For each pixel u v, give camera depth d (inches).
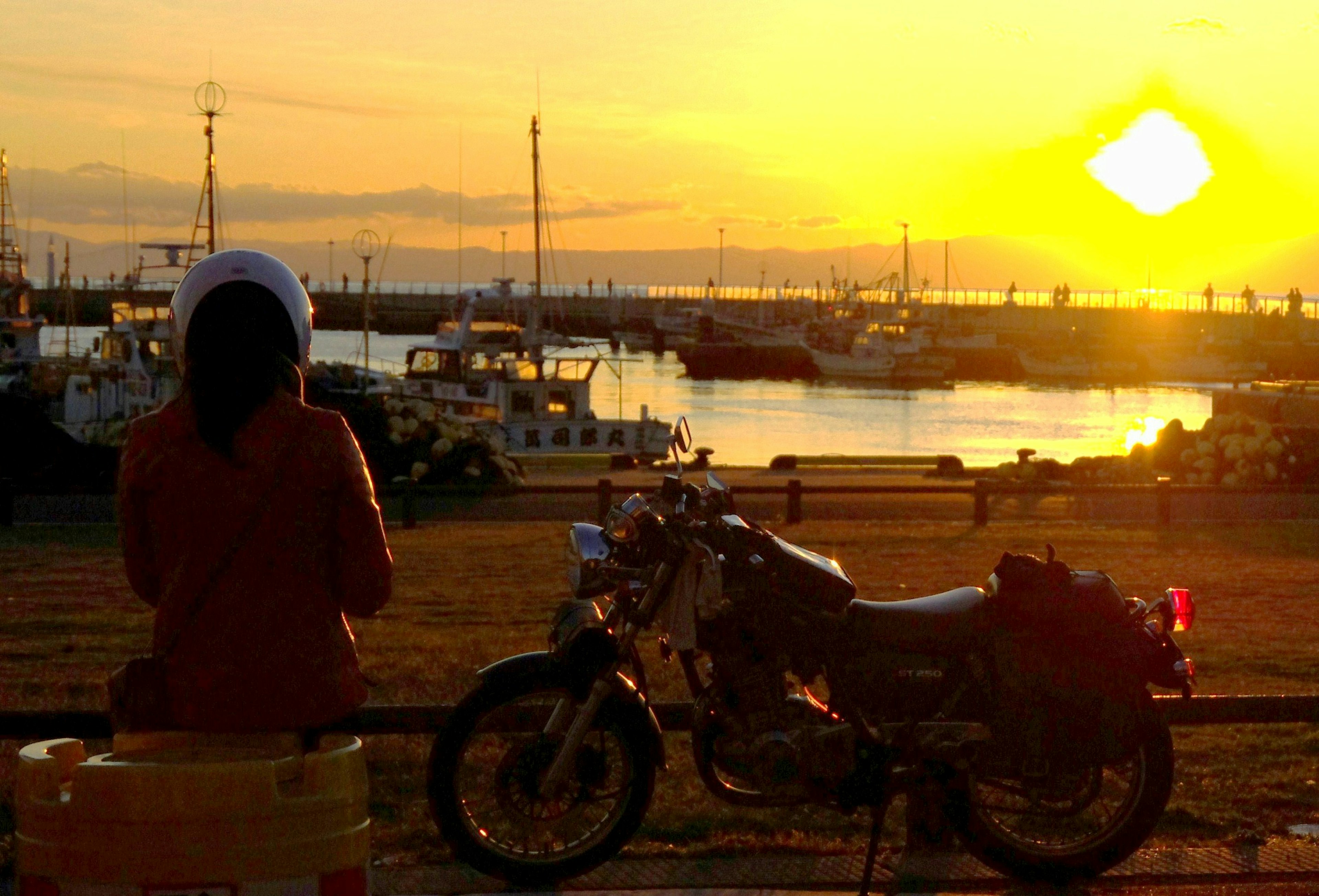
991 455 2187.5
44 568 644.7
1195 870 226.8
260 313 150.9
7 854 219.6
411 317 6092.5
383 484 1050.7
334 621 151.9
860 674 209.5
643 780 215.8
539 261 2326.5
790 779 207.0
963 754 206.5
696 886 218.4
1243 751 306.0
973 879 222.7
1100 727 212.8
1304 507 967.6
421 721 231.8
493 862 214.5
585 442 1833.2
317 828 132.0
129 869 127.0
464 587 590.6
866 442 2472.9
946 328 5354.3
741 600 205.8
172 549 147.8
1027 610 212.4
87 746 270.2
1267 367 4739.2
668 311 6496.1
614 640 208.7
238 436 147.1
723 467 1395.2
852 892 217.0
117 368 1589.6
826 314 6013.8
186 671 145.9
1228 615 522.6
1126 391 4293.8
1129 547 757.3
